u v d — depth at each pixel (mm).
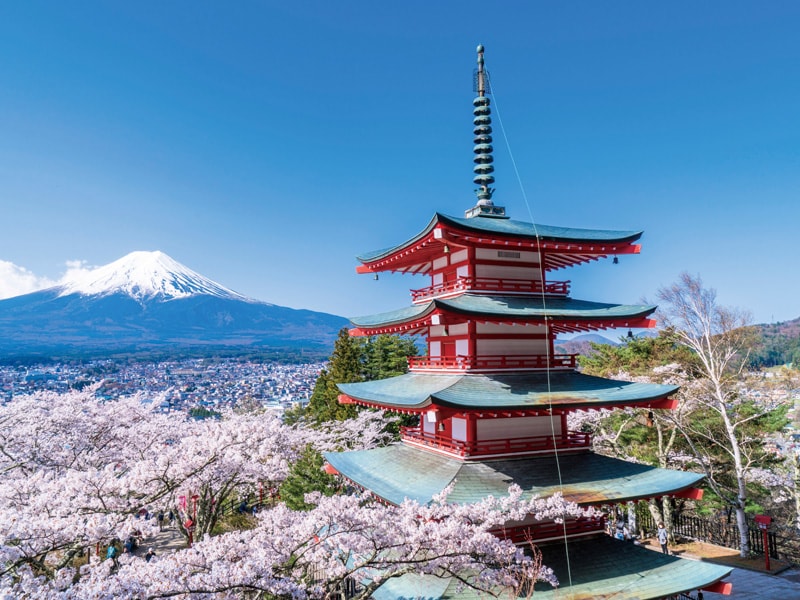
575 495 17469
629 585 16578
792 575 27312
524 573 14945
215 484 21719
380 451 23781
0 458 24781
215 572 11555
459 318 19047
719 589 17250
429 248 22391
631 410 38219
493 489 17578
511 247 21453
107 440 26297
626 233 22484
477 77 26453
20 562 11859
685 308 35594
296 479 34344
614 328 21719
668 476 19250
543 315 19625
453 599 15977
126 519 13391
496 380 20125
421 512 15062
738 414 36531
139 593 10547
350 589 19844
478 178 25438
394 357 64188
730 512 36438
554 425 20828
